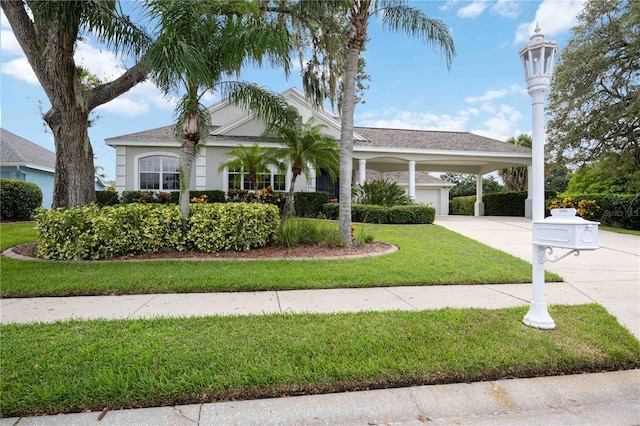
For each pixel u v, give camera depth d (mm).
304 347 2965
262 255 7242
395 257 7148
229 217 7531
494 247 8883
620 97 14734
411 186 16797
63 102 8039
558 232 3268
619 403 2436
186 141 7605
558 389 2564
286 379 2482
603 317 3850
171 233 7445
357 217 13352
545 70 3553
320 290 5043
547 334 3326
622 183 17500
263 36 7035
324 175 17672
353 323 3561
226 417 2186
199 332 3297
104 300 4484
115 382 2396
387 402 2367
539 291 3557
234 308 4164
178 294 4785
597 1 14266
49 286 4863
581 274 6297
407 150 16516
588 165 16656
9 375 2479
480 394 2484
